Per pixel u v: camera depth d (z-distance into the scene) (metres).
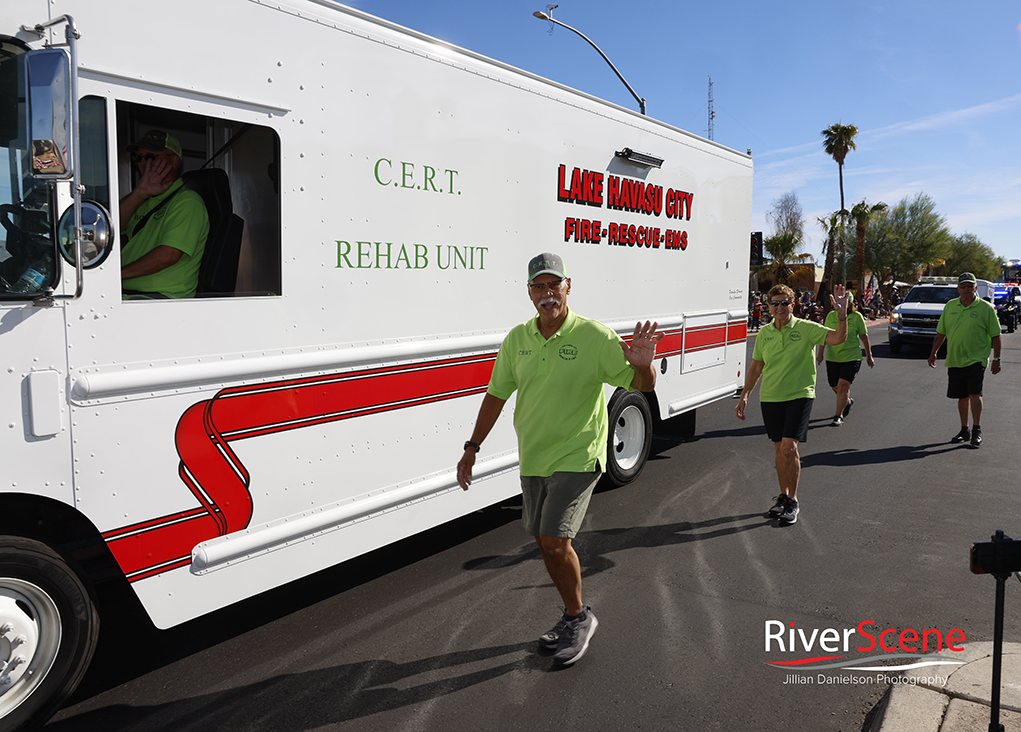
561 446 3.18
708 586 4.16
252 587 3.25
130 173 3.00
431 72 3.94
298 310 3.34
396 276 3.81
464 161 4.19
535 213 4.77
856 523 5.25
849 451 7.55
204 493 3.04
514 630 3.62
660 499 5.82
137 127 3.01
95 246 2.56
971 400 7.70
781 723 2.86
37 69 2.28
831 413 9.77
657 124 6.07
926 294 19.34
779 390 5.17
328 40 3.40
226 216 3.28
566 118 4.99
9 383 2.48
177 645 3.48
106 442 2.73
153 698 3.03
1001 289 28.02
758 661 3.32
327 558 3.56
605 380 3.15
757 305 24.06
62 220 2.47
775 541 4.88
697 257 6.89
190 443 2.98
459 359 4.25
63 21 2.41
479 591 4.09
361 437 3.69
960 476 6.55
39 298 2.52
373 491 3.78
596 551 4.70
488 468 4.52
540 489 3.25
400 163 3.79
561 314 3.19
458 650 3.42
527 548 4.75
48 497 2.59
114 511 2.77
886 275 48.38
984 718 2.71
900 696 2.90
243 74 3.06
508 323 4.63
